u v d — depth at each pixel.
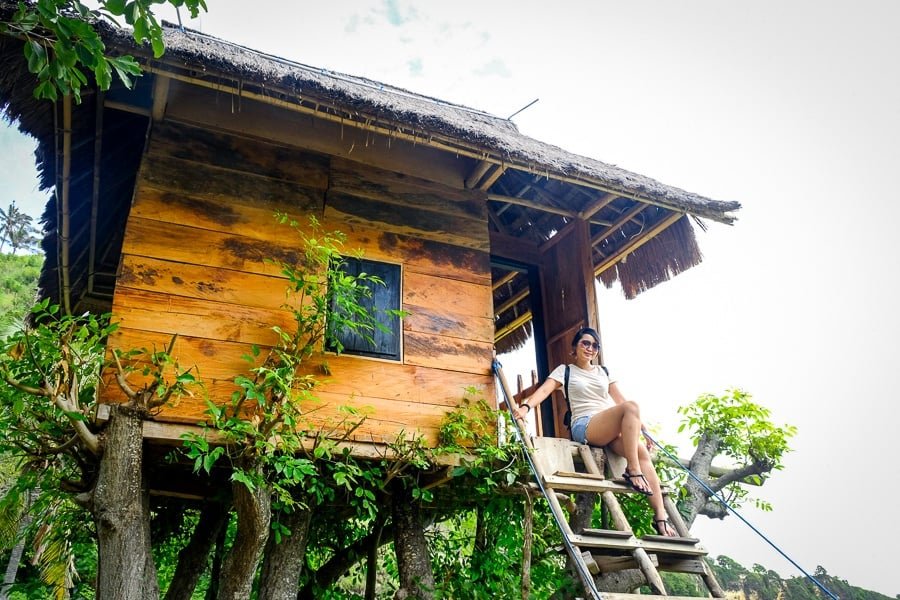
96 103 4.98
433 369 5.33
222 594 4.34
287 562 4.99
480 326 5.67
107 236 6.84
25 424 4.32
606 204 6.80
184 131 5.25
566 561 5.40
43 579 10.14
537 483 4.86
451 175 6.18
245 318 4.85
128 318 4.52
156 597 4.40
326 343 5.04
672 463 6.49
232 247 5.02
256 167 5.39
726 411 6.91
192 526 7.41
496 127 7.77
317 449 4.49
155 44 3.06
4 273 34.34
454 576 5.92
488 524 5.97
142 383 4.38
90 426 4.19
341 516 6.69
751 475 6.85
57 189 5.48
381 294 5.43
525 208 7.57
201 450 4.15
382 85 8.00
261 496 4.31
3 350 3.79
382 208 5.73
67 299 7.30
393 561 7.61
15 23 3.19
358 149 5.88
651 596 3.77
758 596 14.14
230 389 4.60
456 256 5.85
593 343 5.40
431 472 5.24
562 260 7.22
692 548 4.27
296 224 4.93
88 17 3.26
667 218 6.46
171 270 4.76
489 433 5.18
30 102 4.63
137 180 4.93
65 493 4.25
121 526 3.83
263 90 4.79
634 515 6.06
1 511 8.90
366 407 4.92
